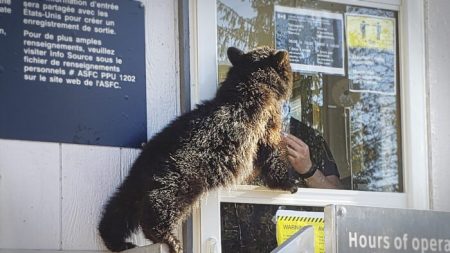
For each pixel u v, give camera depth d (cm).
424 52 489
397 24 491
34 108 404
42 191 400
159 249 334
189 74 436
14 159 398
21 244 393
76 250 401
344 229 327
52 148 405
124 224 403
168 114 429
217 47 449
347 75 480
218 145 409
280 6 471
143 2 431
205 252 421
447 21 494
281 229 445
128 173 411
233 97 424
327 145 470
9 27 405
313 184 462
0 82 400
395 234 334
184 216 403
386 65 488
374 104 483
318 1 480
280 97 441
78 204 405
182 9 437
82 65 415
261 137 432
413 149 480
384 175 480
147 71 428
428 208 477
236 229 436
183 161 399
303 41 474
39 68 407
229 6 457
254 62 440
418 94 484
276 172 439
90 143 411
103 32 421
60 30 414
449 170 482
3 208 393
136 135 420
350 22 484
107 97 418
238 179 413
